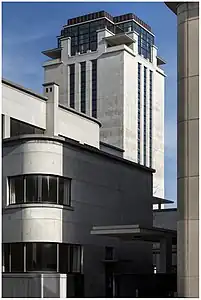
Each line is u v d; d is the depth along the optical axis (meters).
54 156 29.94
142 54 132.00
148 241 36.06
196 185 21.53
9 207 29.52
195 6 22.31
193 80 22.06
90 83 124.12
